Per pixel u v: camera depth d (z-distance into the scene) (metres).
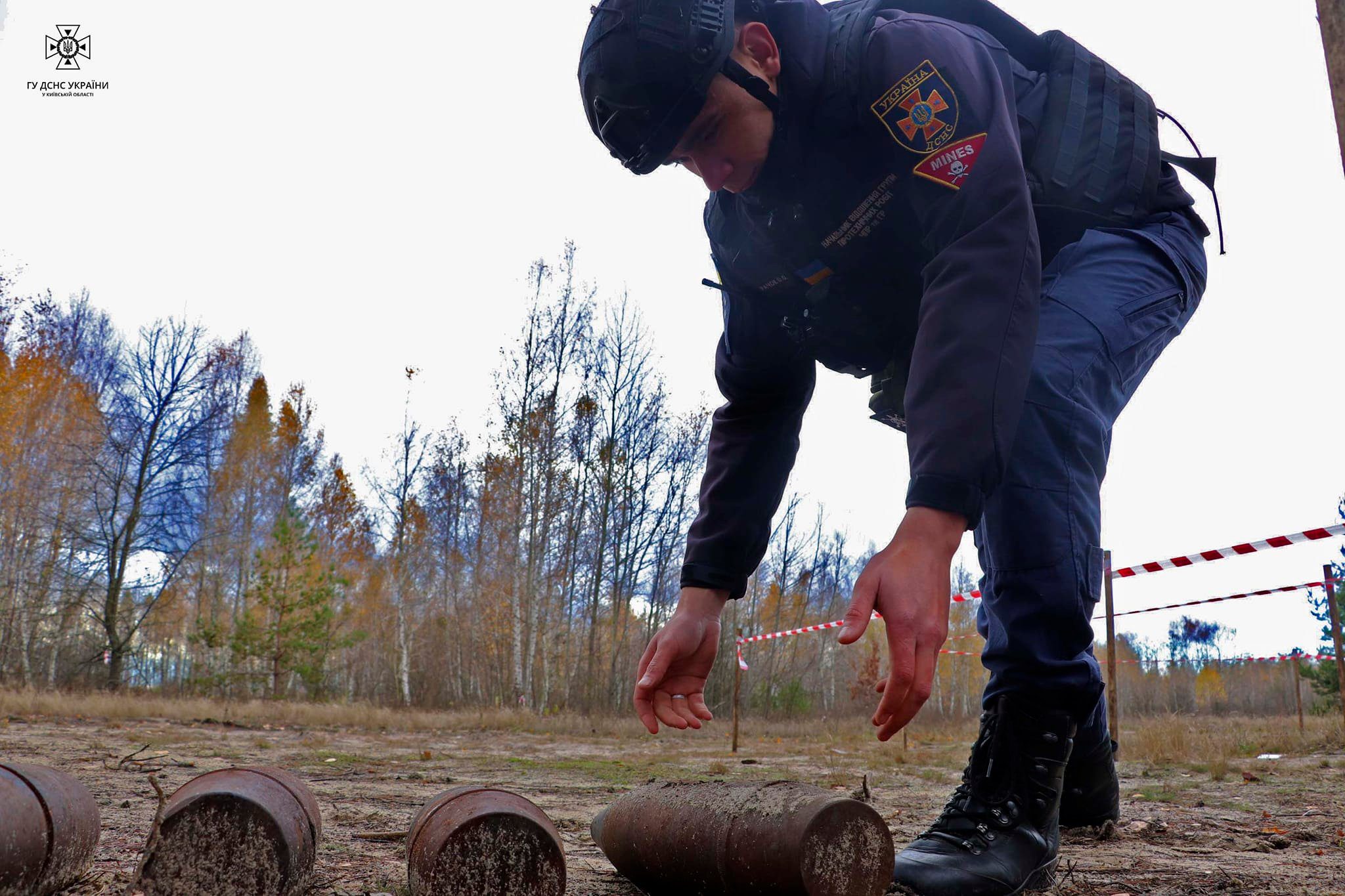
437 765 6.70
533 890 1.25
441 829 1.25
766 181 1.98
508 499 32.81
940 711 36.38
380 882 1.68
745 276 2.18
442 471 39.25
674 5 1.82
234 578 38.88
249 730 13.32
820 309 2.16
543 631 30.12
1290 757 7.82
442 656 38.06
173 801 1.24
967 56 1.83
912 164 1.77
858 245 2.00
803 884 1.30
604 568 34.81
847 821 1.34
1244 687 38.56
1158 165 2.10
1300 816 3.55
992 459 1.47
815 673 42.78
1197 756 7.71
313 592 28.23
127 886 1.28
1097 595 1.87
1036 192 1.97
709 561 2.22
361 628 42.62
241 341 40.88
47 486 33.06
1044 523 1.82
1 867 1.19
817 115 1.89
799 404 2.38
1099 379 1.92
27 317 35.31
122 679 33.25
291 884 1.21
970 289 1.59
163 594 36.81
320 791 4.11
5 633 31.84
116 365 38.19
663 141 1.91
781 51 1.92
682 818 1.52
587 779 5.47
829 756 9.52
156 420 34.41
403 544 36.25
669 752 10.80
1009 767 1.86
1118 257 2.04
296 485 43.12
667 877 1.55
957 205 1.70
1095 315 1.94
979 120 1.74
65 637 36.75
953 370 1.53
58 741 8.47
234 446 37.94
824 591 49.59
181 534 36.31
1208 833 2.93
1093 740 2.54
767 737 17.41
